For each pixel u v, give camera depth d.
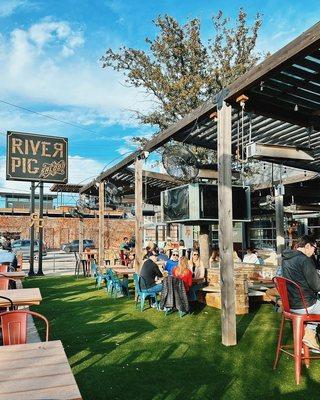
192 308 8.03
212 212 7.71
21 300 5.12
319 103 5.91
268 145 6.02
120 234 35.75
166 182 13.14
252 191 13.48
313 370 4.39
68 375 2.37
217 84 16.14
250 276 8.62
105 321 6.96
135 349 5.23
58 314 7.64
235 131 7.50
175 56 16.69
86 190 16.66
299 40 4.09
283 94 5.69
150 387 3.97
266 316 7.12
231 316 5.38
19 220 35.44
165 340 5.64
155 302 8.15
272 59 4.52
